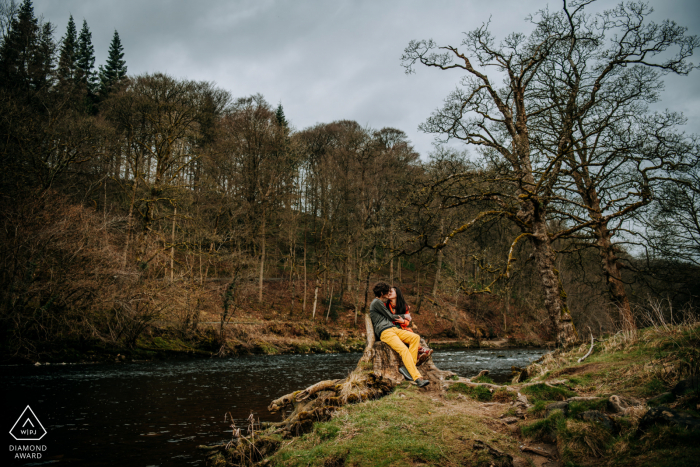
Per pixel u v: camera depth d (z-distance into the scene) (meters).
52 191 19.00
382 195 36.19
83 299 18.81
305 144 42.69
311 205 42.88
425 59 15.57
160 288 21.52
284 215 36.88
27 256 17.53
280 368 19.62
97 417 8.88
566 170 13.80
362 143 39.44
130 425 8.29
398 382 6.38
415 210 14.72
